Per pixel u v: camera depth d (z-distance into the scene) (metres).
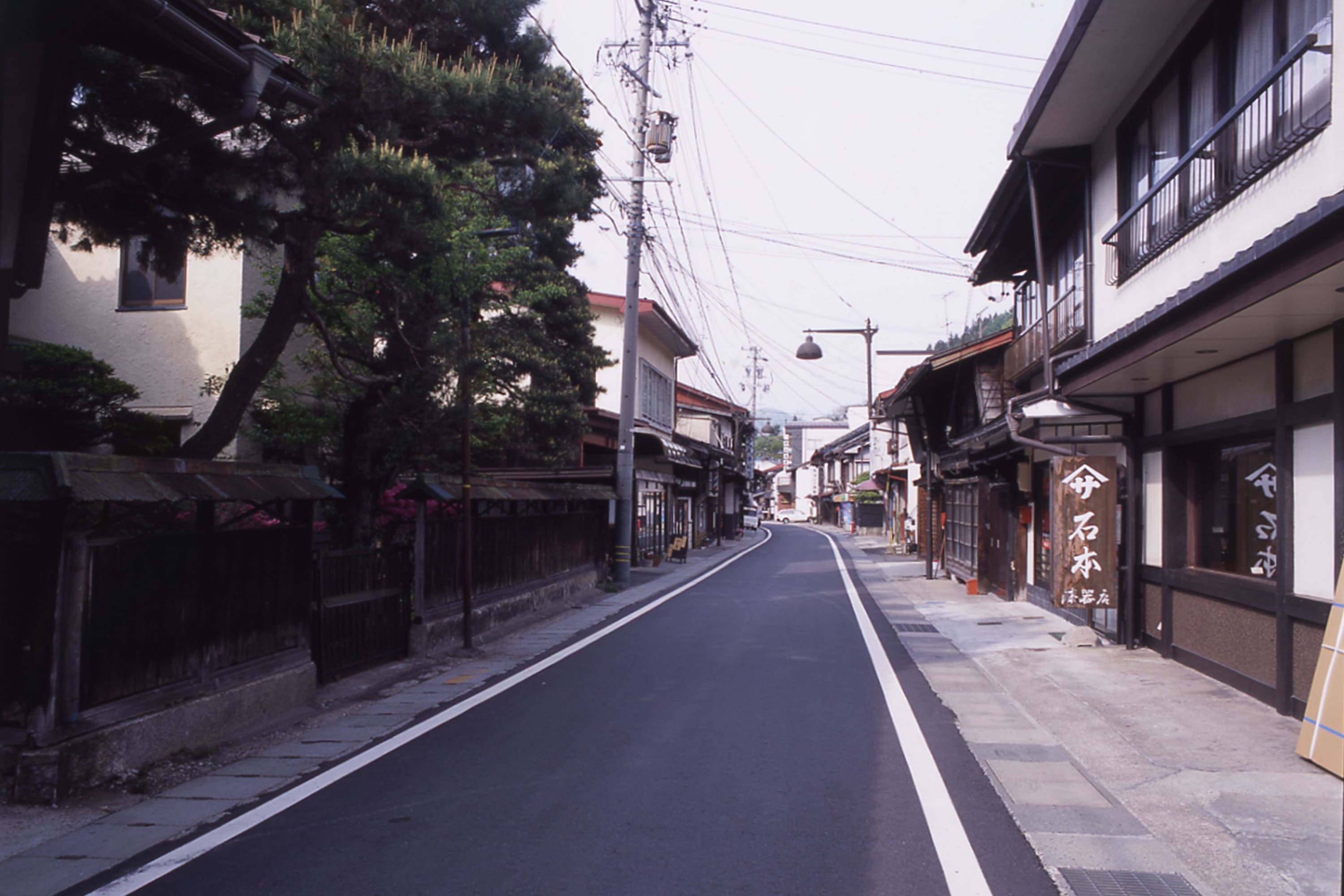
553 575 15.95
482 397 12.35
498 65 8.76
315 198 7.76
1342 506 6.13
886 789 5.46
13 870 4.30
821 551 35.03
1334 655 5.74
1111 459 10.04
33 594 5.29
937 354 18.41
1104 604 10.02
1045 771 5.84
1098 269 10.73
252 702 7.08
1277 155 6.39
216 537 6.75
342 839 4.67
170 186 7.55
